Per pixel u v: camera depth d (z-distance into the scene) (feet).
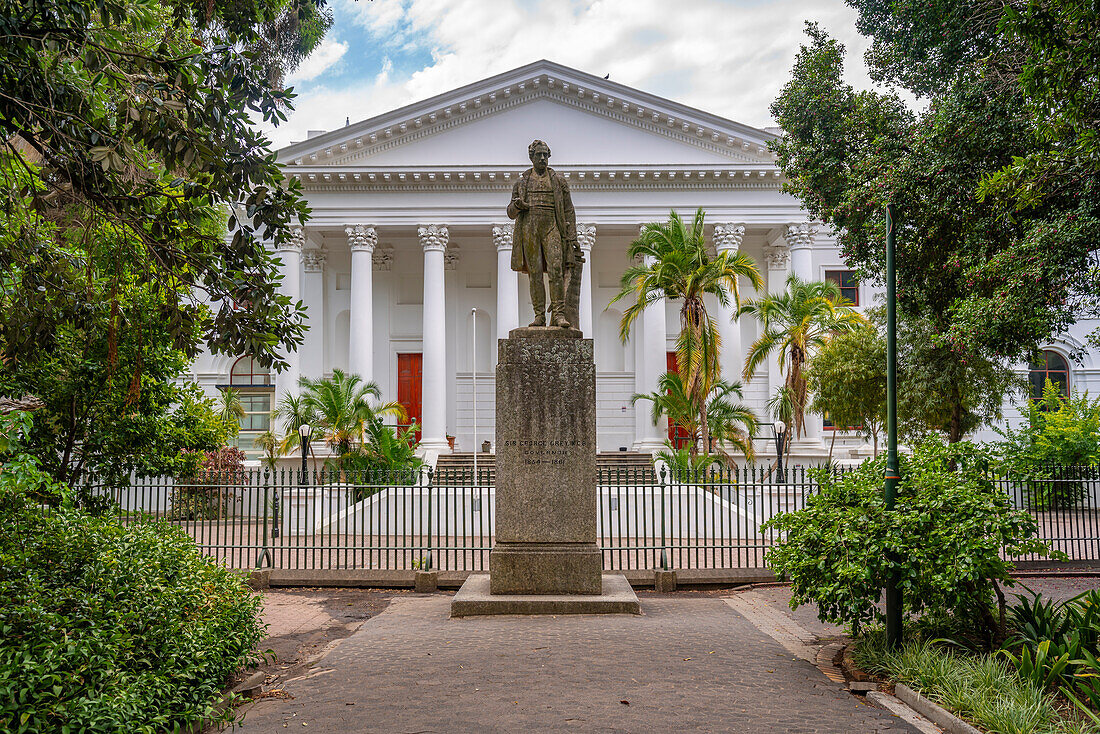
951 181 41.68
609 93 109.40
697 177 108.88
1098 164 30.25
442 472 87.30
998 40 43.21
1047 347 111.96
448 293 122.62
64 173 21.97
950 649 23.43
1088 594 24.09
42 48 20.67
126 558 20.49
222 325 23.50
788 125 56.18
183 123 21.29
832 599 24.16
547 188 35.47
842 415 82.69
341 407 86.07
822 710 19.77
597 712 19.22
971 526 22.54
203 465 37.58
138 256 23.30
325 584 44.75
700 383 80.84
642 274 84.69
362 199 109.91
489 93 109.40
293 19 81.35
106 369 27.71
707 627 29.96
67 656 16.51
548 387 33.68
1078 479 50.70
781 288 116.98
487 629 29.04
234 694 20.67
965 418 77.05
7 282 21.91
